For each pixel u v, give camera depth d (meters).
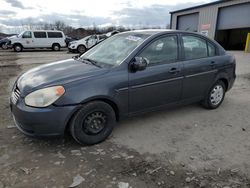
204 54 4.31
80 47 19.50
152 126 3.87
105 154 3.00
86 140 3.13
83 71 3.22
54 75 3.15
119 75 3.24
